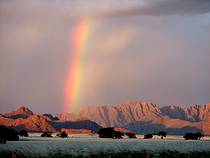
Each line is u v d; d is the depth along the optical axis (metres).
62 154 86.69
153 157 88.69
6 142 115.25
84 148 97.44
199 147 106.25
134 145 108.50
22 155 82.62
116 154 89.75
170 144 116.50
